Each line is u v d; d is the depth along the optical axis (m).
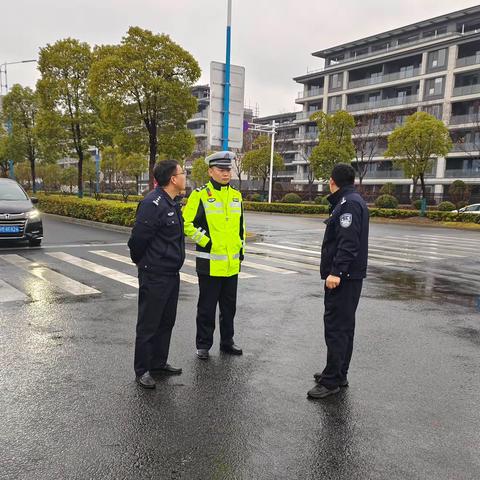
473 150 40.19
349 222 3.68
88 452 2.98
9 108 29.72
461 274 9.93
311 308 6.71
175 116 17.81
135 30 16.69
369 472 2.85
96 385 3.98
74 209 20.25
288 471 2.84
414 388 4.07
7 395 3.76
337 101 55.28
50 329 5.45
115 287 7.66
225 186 4.61
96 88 17.03
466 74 44.06
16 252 11.12
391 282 8.89
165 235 3.96
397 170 47.62
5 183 12.45
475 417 3.57
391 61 49.91
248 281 8.60
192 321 5.92
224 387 4.00
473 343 5.34
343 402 3.78
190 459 2.94
